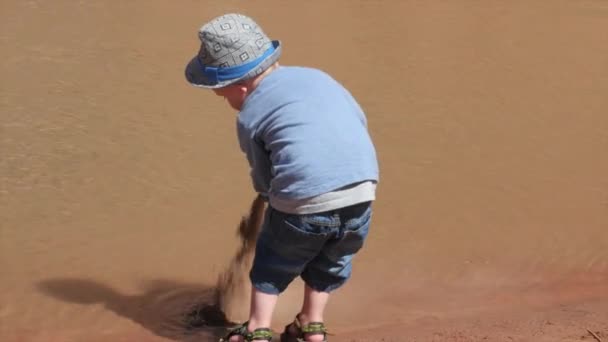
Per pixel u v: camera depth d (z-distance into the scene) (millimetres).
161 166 10500
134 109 12508
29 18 17375
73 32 16578
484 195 9953
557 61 16297
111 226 8859
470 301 7492
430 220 9227
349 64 15406
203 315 7004
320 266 5797
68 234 8641
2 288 7449
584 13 20594
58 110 12289
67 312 7047
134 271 7844
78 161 10547
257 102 5395
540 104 13570
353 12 19547
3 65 14266
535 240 8820
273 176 5383
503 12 20344
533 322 6727
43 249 8281
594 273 8148
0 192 9570
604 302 7410
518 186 10250
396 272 8039
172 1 19484
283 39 16891
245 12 18922
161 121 12047
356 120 5477
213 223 8969
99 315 6992
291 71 5531
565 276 8078
